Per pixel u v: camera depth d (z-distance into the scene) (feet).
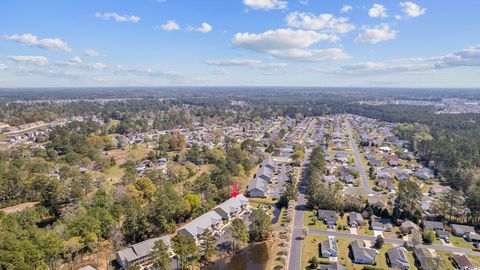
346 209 415.44
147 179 439.63
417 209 396.16
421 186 528.63
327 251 308.19
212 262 306.14
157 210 354.13
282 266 293.02
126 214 346.54
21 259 245.04
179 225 372.79
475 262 300.40
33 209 365.81
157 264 275.39
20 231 287.48
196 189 438.81
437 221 384.47
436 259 294.05
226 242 341.62
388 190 503.61
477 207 373.61
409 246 326.65
